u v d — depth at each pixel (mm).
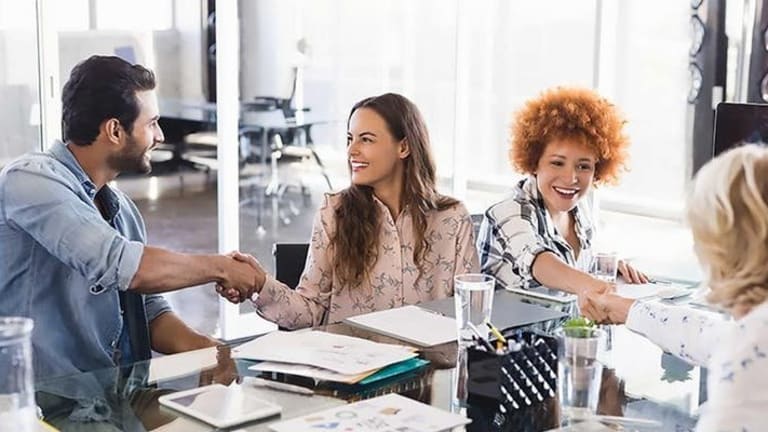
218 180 4289
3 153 3811
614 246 5047
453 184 5121
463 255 2414
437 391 1640
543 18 5207
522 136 2502
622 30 5125
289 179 4930
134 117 2182
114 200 2305
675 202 5090
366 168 2352
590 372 1521
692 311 1905
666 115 5074
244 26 4598
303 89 4883
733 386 1202
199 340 2324
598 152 2451
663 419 1542
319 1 4852
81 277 2131
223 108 4191
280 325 2316
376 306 2369
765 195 1236
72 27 4246
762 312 1236
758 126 2455
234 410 1524
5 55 3783
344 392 1622
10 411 1355
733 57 4816
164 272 2107
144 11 4648
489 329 1721
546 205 2494
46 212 2035
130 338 2252
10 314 2117
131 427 1492
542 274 2354
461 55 4980
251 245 4855
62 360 2131
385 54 5074
